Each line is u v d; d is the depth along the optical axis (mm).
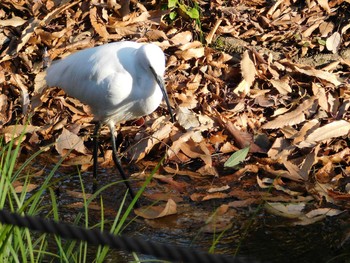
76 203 5402
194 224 5141
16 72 6801
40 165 6043
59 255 4184
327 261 4676
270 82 6625
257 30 7062
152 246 1866
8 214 1958
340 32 6980
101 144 6344
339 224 5117
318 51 6926
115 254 4625
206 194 5559
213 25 7105
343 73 6762
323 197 5492
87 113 6516
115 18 7039
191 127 6254
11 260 3756
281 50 6938
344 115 6352
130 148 6160
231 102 6520
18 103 6625
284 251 4805
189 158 6090
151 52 5418
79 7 7098
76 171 5984
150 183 5754
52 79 5895
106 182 5812
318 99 6418
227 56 6801
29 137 6375
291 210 5312
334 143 6121
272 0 7270
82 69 5562
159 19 7062
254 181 5770
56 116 6520
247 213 5281
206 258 1835
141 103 5586
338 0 7125
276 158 5996
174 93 6512
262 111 6496
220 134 6281
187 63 6801
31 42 6879
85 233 1914
